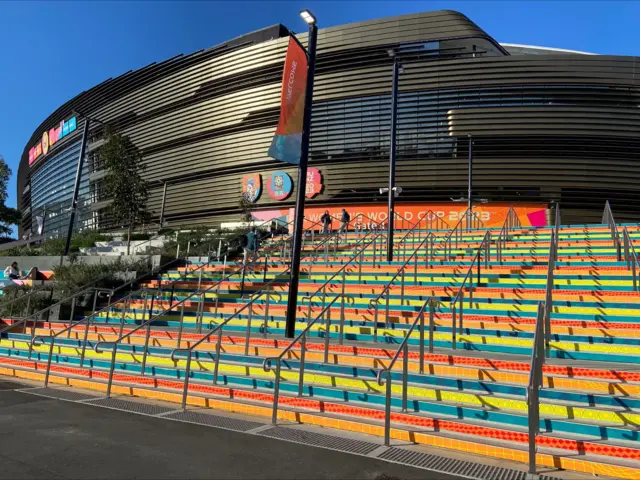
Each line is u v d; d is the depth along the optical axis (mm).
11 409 7105
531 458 4625
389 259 15172
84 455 5000
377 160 35969
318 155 37656
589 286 10445
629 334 7961
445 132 34781
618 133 32750
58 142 65438
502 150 33938
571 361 7293
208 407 7379
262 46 40812
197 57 46062
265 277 15664
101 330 12391
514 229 17969
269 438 5691
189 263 19625
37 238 49469
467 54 35750
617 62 33438
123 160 25750
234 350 9375
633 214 32312
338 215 36219
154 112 49031
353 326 10289
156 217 47094
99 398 8000
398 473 4578
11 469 4551
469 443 5285
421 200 34875
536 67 33812
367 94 36656
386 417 5551
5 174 37281
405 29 36344
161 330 11578
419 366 7281
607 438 5109
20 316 15477
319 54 38594
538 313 5844
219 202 41500
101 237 33656
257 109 40250
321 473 4547
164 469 4613
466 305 10344
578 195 32719
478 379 6688
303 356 7086
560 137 33156
